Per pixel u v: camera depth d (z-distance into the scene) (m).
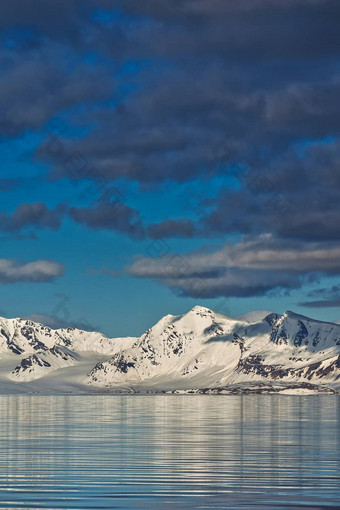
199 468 86.31
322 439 129.00
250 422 189.88
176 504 62.78
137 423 185.75
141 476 79.50
